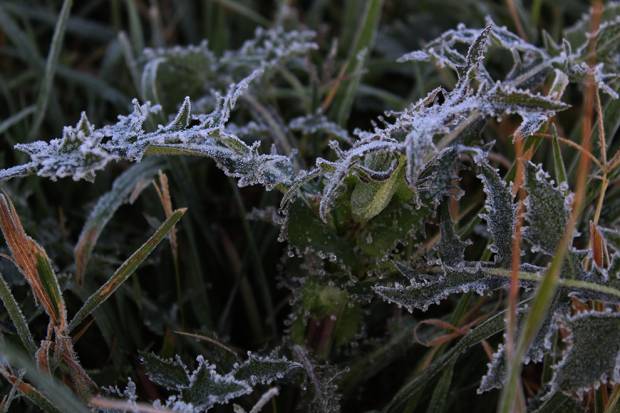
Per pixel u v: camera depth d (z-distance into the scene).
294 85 0.81
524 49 0.71
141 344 0.71
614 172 0.67
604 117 0.70
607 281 0.62
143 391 0.70
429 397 0.68
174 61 0.80
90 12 0.97
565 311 0.61
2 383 0.67
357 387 0.70
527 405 0.68
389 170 0.63
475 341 0.64
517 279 0.61
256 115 0.78
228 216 0.79
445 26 0.89
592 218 0.70
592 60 0.70
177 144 0.62
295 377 0.67
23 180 0.78
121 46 0.87
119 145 0.62
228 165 0.63
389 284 0.64
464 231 0.69
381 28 0.91
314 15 0.91
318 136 0.76
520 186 0.63
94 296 0.65
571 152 0.75
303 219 0.65
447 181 0.64
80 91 0.89
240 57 0.80
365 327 0.70
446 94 0.63
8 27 0.85
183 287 0.75
